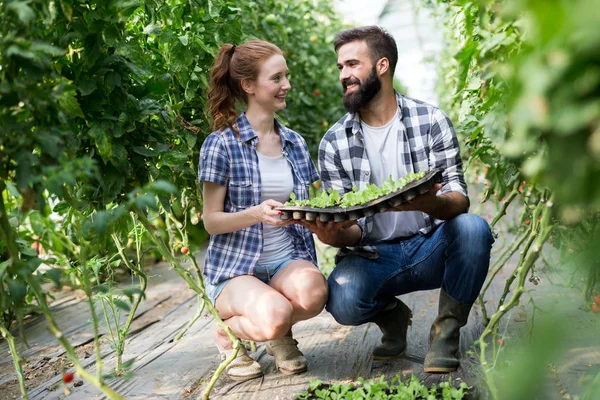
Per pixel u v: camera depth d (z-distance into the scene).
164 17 2.72
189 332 3.16
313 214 2.09
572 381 1.97
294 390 2.24
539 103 0.84
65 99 1.75
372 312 2.39
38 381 2.59
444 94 5.22
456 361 2.30
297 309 2.29
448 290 2.34
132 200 1.63
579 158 0.89
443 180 2.41
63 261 2.21
